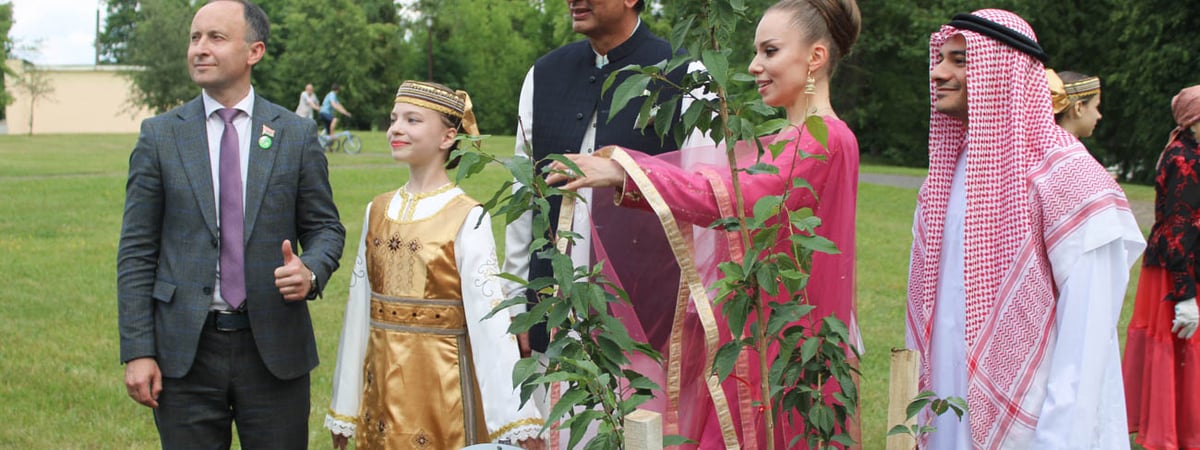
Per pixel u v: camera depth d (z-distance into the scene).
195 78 3.34
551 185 2.84
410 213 3.58
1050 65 32.19
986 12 2.95
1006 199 2.88
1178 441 4.86
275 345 3.40
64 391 5.62
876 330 7.10
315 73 58.28
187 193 3.32
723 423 2.82
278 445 3.48
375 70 60.53
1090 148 31.22
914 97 36.66
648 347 2.40
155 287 3.34
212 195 3.34
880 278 9.17
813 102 3.12
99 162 23.28
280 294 3.41
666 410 3.00
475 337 3.45
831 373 2.50
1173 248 4.70
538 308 2.34
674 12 2.33
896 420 2.73
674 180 2.79
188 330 3.30
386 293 3.57
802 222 2.28
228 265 3.36
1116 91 30.61
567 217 3.08
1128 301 8.29
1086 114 4.64
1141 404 4.95
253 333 3.36
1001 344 2.88
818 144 2.94
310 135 3.52
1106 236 2.73
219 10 3.35
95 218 13.05
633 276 3.27
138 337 3.29
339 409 3.70
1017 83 2.87
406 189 3.67
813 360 2.53
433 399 3.51
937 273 3.13
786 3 3.12
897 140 37.41
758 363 3.06
